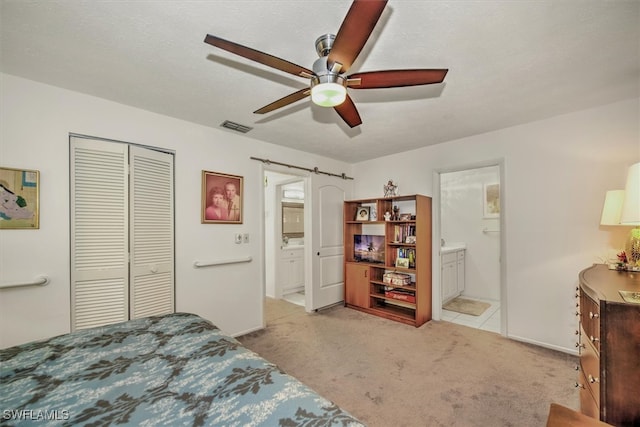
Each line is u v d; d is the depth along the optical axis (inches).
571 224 104.6
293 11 53.6
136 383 40.8
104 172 91.6
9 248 75.9
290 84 82.5
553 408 42.5
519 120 111.2
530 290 113.4
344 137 132.0
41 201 80.8
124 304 93.7
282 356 104.2
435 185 145.2
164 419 33.1
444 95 89.4
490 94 88.9
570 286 104.5
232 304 123.7
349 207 176.6
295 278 205.5
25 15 54.2
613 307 43.1
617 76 78.4
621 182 95.3
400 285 145.9
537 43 63.7
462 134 127.6
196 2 51.4
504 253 119.7
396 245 151.0
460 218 197.0
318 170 164.1
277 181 190.1
